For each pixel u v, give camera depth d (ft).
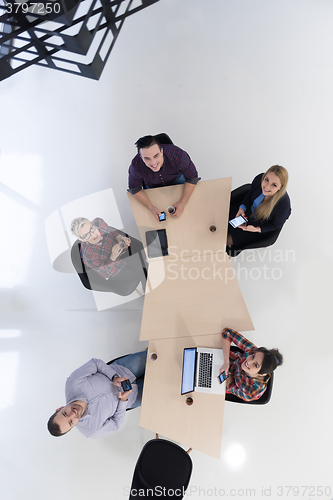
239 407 8.82
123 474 8.50
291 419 8.61
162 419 6.64
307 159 10.52
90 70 5.83
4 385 9.52
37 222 10.93
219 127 11.07
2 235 10.90
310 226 10.03
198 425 6.53
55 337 9.85
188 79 11.61
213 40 11.84
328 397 8.68
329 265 9.67
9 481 8.68
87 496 8.40
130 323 9.78
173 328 7.18
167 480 6.12
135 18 12.35
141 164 7.69
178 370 6.91
